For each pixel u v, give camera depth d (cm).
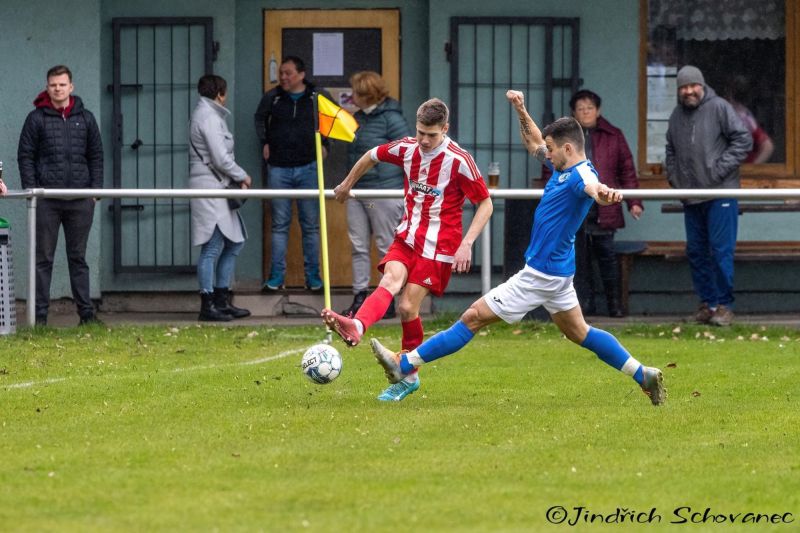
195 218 3231
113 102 3481
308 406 1970
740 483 1477
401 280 2050
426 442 1689
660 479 1492
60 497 1391
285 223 3416
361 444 1672
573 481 1477
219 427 1789
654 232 3562
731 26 3553
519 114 2089
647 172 3544
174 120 3491
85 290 3098
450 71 3491
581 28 3519
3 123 3438
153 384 2181
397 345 2788
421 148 2016
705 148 3120
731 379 2284
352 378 2280
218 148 3234
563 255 1952
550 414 1908
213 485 1447
